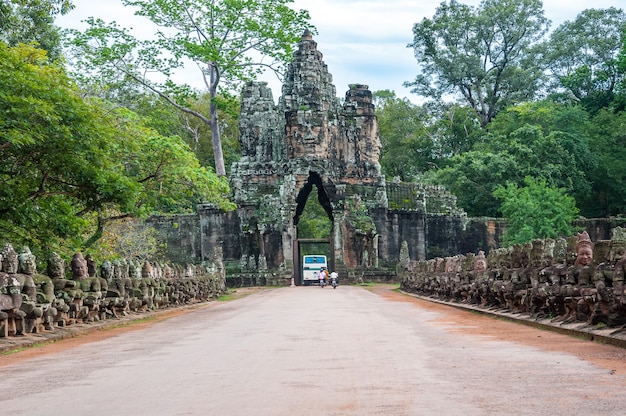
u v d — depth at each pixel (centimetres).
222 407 1069
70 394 1217
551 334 2073
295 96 8931
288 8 8056
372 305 3878
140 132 4066
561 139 10006
